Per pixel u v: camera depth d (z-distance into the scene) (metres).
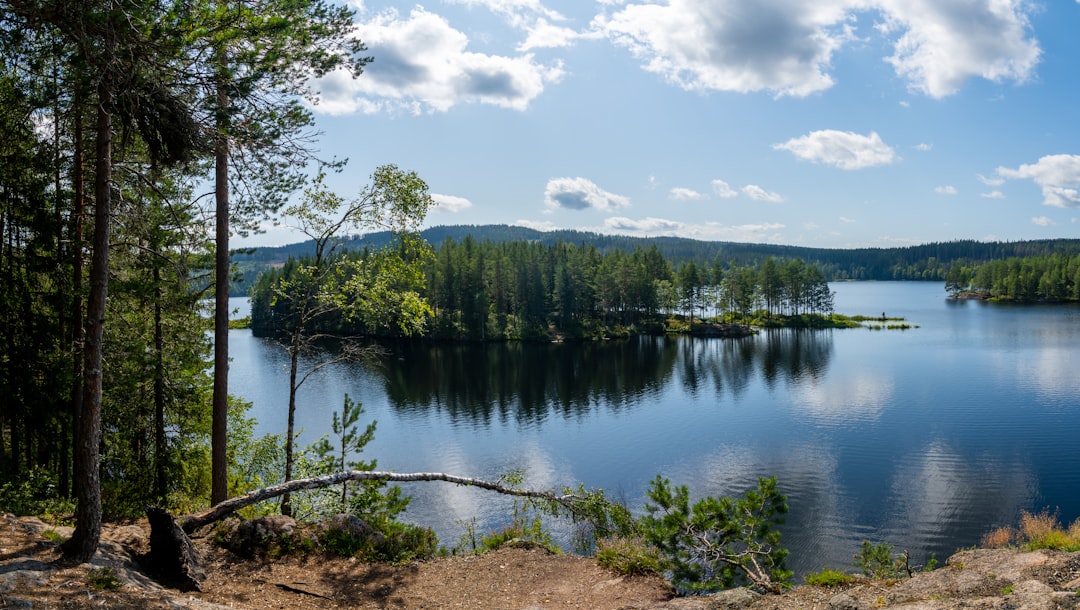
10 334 15.07
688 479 33.84
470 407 52.06
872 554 17.52
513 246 121.81
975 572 8.20
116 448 17.84
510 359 78.06
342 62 10.49
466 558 11.82
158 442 18.23
